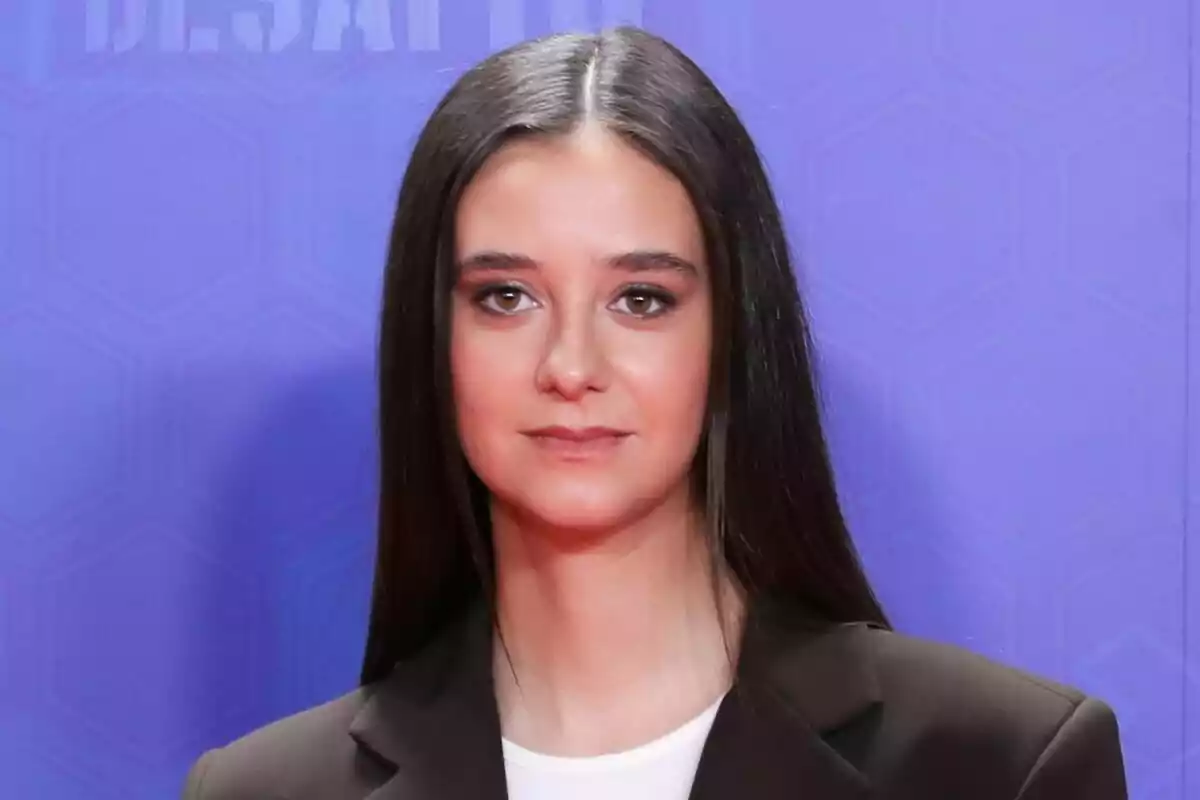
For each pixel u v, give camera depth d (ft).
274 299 11.34
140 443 11.36
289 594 11.44
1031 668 11.19
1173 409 11.09
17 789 11.35
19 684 11.34
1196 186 11.03
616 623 7.83
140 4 11.27
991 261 11.12
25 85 11.25
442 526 8.52
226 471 11.39
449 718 8.01
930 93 11.11
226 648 11.43
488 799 7.66
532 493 7.50
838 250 11.17
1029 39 11.07
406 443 8.33
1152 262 11.05
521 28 11.25
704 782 7.47
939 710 7.77
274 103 11.28
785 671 7.85
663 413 7.48
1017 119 11.07
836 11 11.15
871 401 11.20
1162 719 11.16
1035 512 11.16
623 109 7.45
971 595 11.20
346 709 8.54
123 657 11.39
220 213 11.32
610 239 7.32
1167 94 11.03
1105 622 11.16
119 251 11.30
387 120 11.28
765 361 7.98
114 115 11.28
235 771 8.39
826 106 11.14
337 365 11.36
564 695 7.92
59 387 11.32
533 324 7.53
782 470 8.09
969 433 11.17
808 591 8.37
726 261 7.67
